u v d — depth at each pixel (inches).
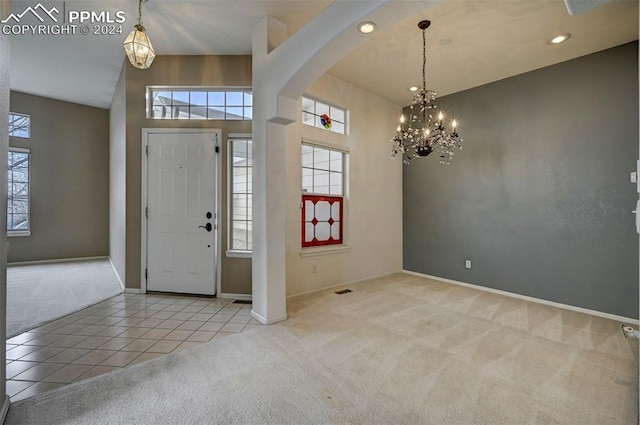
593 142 127.9
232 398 68.3
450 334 104.2
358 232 177.9
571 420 62.7
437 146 178.2
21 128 214.5
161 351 89.7
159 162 144.7
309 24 93.0
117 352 88.9
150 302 134.0
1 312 61.1
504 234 154.3
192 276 143.9
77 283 165.5
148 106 145.8
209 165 142.9
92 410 63.9
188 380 75.0
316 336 101.3
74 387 71.6
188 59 142.8
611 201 123.6
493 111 159.2
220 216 142.5
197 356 86.9
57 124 227.8
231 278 141.9
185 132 143.6
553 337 102.7
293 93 107.8
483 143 162.9
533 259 144.3
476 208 165.6
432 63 141.4
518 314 125.0
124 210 151.8
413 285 169.3
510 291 151.8
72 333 101.9
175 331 104.0
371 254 185.2
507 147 153.7
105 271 196.5
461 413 64.4
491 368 82.4
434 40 121.8
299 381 75.0
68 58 148.9
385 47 128.1
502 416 63.7
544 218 141.0
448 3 98.9
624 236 120.6
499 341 99.1
